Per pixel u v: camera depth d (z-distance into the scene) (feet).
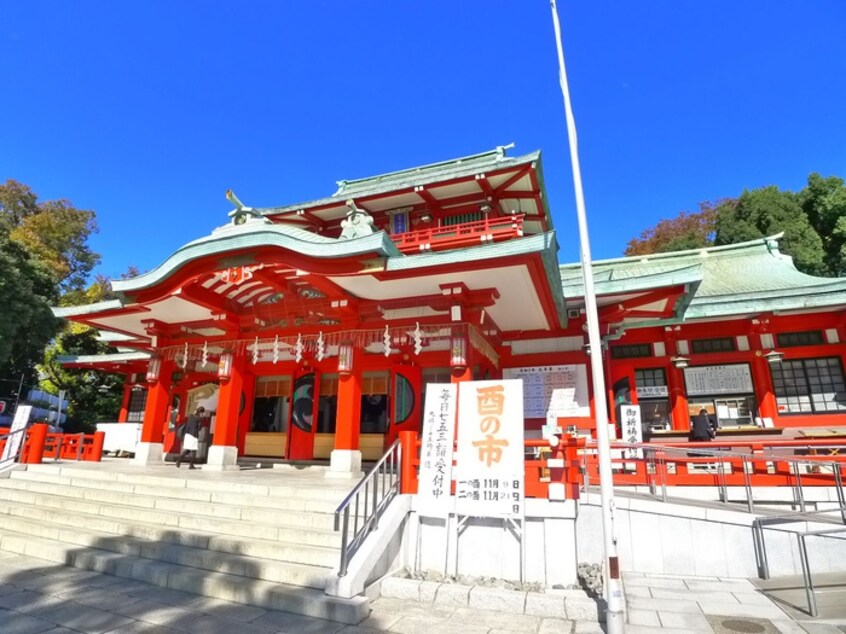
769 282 57.67
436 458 26.25
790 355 50.98
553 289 35.68
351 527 25.05
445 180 54.03
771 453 40.52
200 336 47.03
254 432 57.00
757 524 27.50
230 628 17.95
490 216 56.29
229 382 44.16
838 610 21.15
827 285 48.80
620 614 17.34
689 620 20.03
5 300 83.66
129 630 17.52
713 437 43.96
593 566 27.43
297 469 46.68
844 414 48.67
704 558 27.73
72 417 103.30
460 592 21.22
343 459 37.14
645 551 28.35
